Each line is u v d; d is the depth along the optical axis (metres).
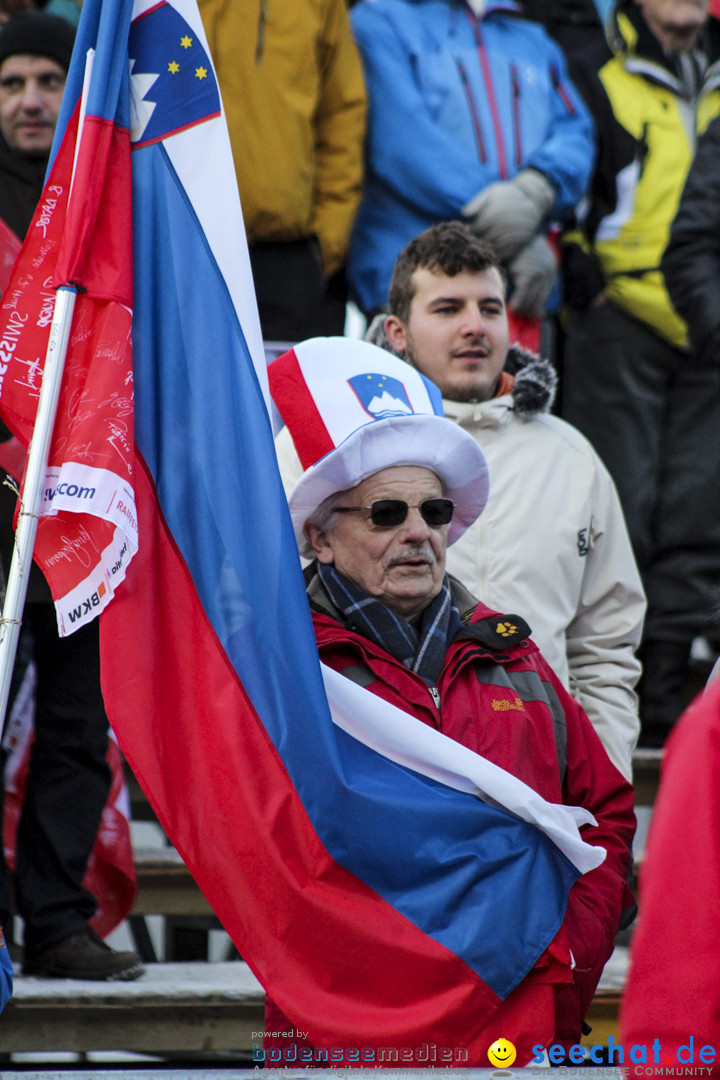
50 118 11.01
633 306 14.64
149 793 7.23
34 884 10.35
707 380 14.66
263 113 13.38
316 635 7.82
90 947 10.28
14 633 7.29
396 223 13.92
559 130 14.21
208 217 7.85
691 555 14.60
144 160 7.86
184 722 7.36
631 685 10.05
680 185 14.80
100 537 7.48
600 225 14.80
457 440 8.08
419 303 10.04
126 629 7.42
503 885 7.16
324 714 7.23
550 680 8.14
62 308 7.52
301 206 13.56
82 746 10.45
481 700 7.76
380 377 8.45
